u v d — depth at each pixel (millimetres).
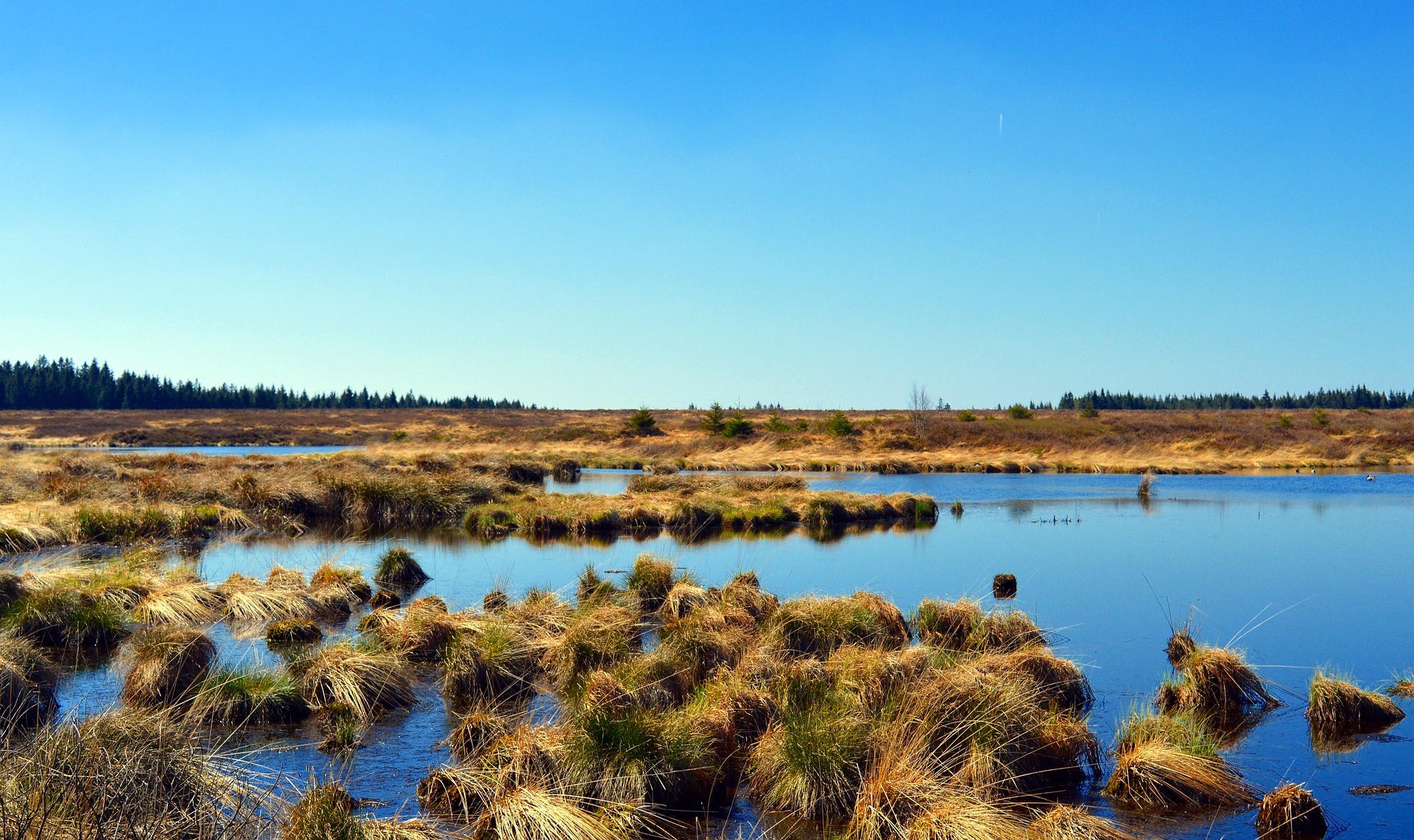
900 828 6453
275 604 13273
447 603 14625
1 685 8648
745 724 8477
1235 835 6828
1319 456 56094
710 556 19719
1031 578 17078
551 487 37500
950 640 11953
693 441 63688
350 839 5988
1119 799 7457
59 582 13797
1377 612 14250
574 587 15375
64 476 27672
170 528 21875
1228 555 19734
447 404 183750
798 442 62531
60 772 5613
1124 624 13484
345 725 8773
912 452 59469
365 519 25188
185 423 103875
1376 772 8023
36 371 138500
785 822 7074
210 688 9219
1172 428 71000
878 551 20359
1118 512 28344
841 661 9617
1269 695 10055
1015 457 55125
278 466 36250
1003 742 7699
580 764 7254
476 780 7246
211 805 5949
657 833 6875
